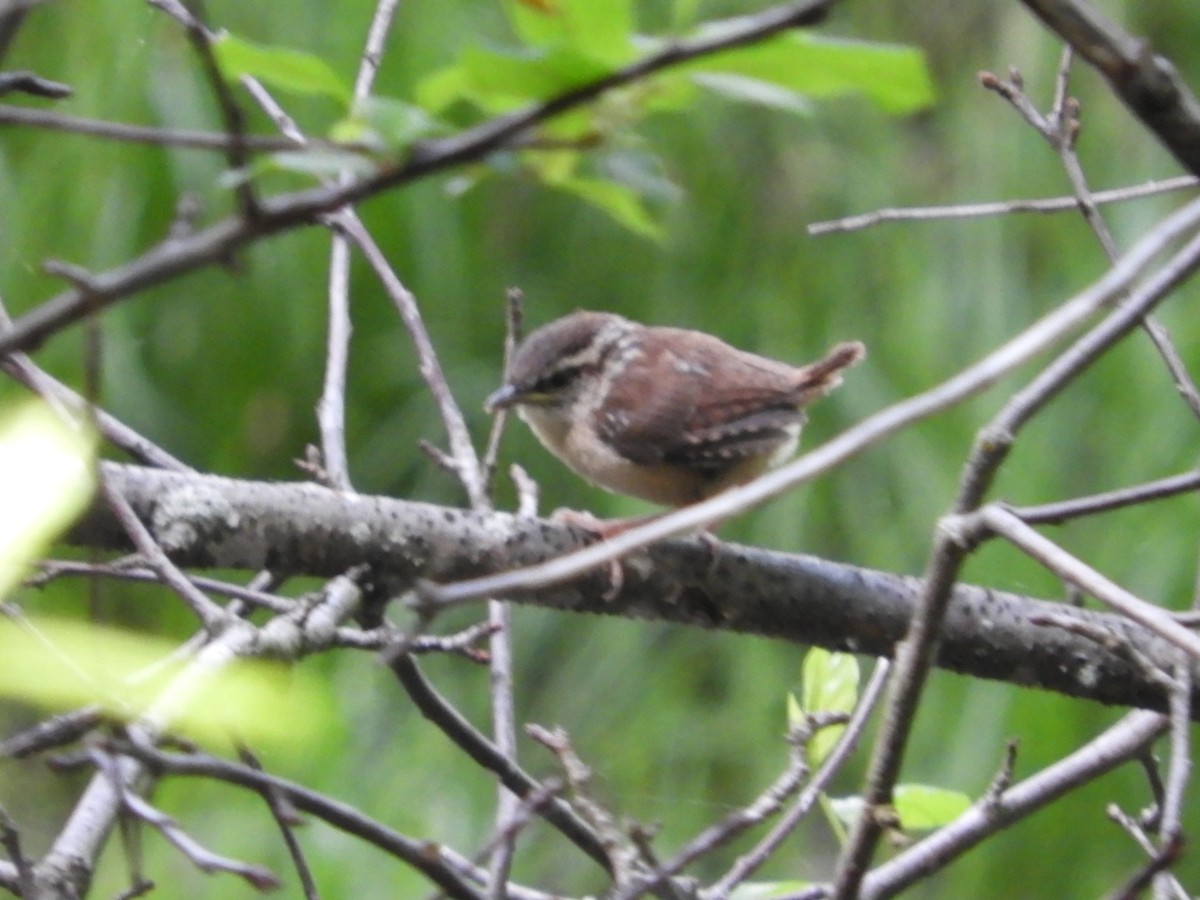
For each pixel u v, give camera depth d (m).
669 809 11.83
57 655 3.16
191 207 3.32
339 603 5.71
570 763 5.16
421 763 11.39
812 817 12.23
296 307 12.93
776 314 13.38
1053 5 3.82
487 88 3.16
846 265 13.48
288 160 3.13
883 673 6.89
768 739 12.17
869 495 12.62
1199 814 11.63
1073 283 12.71
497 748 6.77
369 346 13.41
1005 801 6.44
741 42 2.90
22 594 11.43
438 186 13.05
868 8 14.15
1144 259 3.46
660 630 12.81
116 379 12.44
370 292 13.36
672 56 2.94
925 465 12.48
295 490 6.58
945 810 6.86
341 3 12.07
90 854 5.68
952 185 13.67
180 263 2.97
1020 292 12.90
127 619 12.35
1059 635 6.88
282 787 4.11
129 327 12.55
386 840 4.48
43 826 11.48
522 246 13.84
